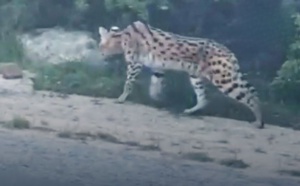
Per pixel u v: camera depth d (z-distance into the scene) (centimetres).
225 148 915
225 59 1056
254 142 948
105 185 725
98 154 841
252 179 800
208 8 1130
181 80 1088
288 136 980
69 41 1223
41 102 1072
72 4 1245
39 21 1275
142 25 1102
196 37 1134
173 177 772
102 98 1112
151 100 1090
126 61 1111
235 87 1050
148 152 871
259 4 1109
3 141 874
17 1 1291
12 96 1092
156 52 1088
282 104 1072
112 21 1198
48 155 819
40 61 1218
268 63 1102
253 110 1041
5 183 724
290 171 841
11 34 1277
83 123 981
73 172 760
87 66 1170
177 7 1147
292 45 1091
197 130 989
